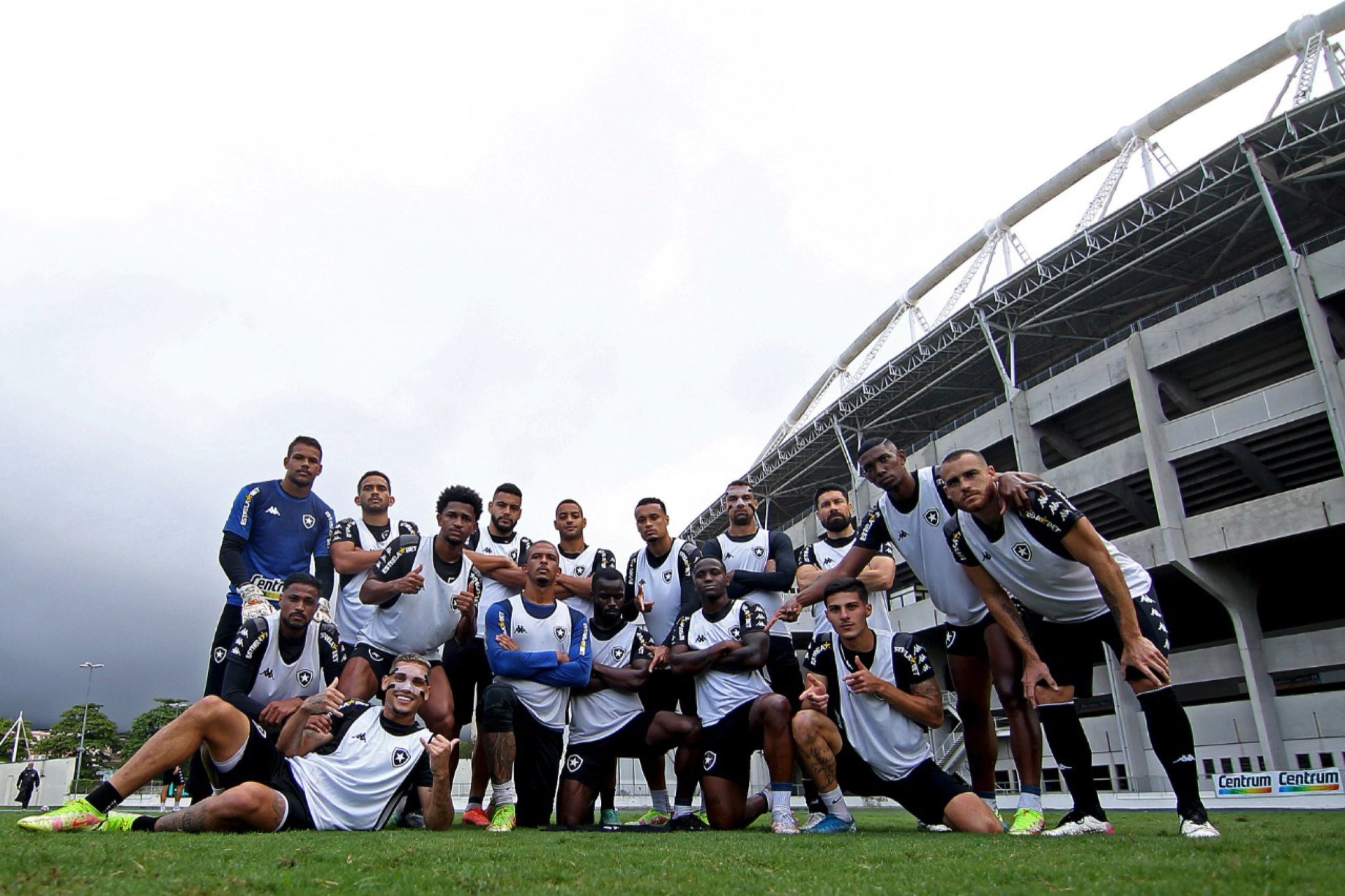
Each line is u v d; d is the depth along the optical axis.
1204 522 22.78
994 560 4.43
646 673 6.48
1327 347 20.47
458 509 6.23
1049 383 27.73
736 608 6.39
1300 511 20.89
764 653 6.11
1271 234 26.80
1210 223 23.81
